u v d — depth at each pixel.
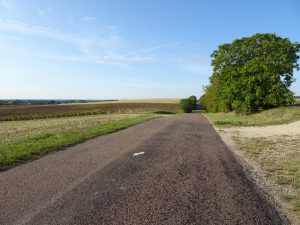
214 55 41.31
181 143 12.70
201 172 7.67
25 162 9.12
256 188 6.43
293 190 6.33
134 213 4.97
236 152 10.91
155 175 7.35
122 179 6.98
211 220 4.72
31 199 5.66
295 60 36.44
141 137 14.80
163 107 91.62
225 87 40.94
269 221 4.73
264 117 29.75
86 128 20.48
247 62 36.72
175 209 5.15
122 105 94.69
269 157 9.85
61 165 8.54
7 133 21.47
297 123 22.75
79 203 5.43
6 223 4.63
